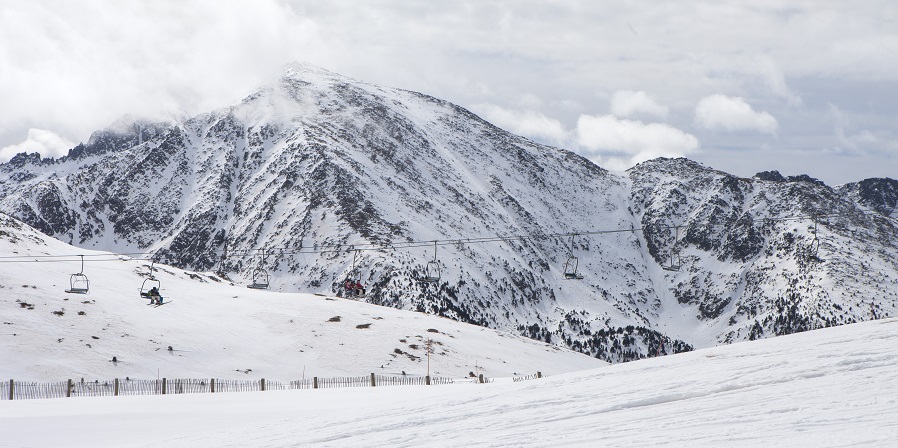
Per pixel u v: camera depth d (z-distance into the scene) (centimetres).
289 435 2255
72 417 3219
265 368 8094
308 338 9162
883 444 1373
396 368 8362
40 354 7319
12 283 8931
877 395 1823
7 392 6100
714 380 2259
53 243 12800
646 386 2309
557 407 2164
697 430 1672
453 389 4106
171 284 11056
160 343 8225
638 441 1630
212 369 7825
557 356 10825
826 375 2148
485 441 1817
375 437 2056
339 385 7419
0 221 12456
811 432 1534
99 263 11438
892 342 2594
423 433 2023
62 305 8625
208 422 2917
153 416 3170
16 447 2477
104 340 7962
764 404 1861
